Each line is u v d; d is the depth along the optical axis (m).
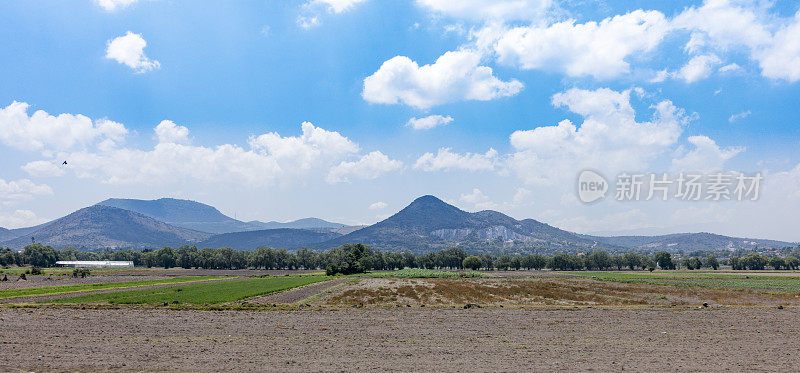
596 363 21.59
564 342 27.06
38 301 55.44
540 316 39.69
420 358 22.56
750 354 23.88
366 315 40.19
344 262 155.38
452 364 21.27
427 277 132.12
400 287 81.88
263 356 22.72
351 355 23.14
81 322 34.62
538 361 21.97
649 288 85.12
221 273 179.75
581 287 85.62
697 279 127.38
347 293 69.31
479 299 60.75
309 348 24.84
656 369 20.53
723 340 28.05
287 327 32.66
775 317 39.28
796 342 27.48
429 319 37.41
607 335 29.70
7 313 40.16
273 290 74.75
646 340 27.91
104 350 23.86
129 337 28.06
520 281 106.00
